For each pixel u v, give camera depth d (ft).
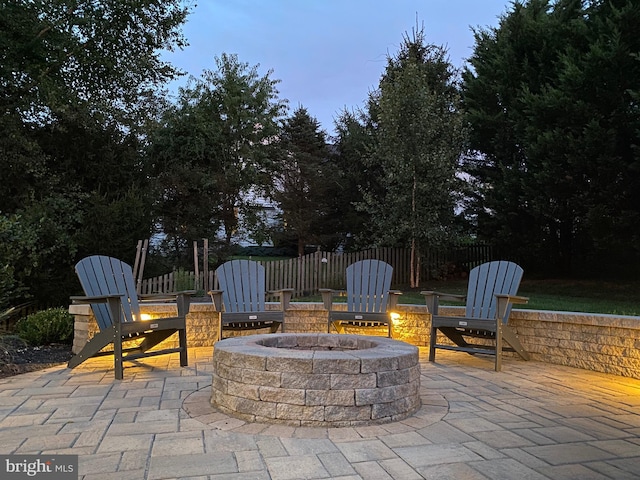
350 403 8.94
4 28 30.68
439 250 36.76
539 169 29.55
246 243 49.24
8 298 19.58
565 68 27.73
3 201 29.45
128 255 30.30
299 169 47.83
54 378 12.72
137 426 8.70
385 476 6.59
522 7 34.01
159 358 15.90
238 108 46.73
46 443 7.77
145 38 38.60
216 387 10.03
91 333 16.01
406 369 9.69
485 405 10.48
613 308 22.18
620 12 25.43
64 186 31.22
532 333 16.37
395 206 34.58
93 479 6.36
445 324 15.42
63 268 28.19
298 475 6.57
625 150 26.27
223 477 6.48
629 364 13.47
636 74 25.14
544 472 6.82
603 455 7.52
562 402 10.79
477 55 38.75
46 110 31.94
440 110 35.47
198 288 28.09
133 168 36.01
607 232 26.86
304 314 19.70
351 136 46.83
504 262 16.44
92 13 35.14
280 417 8.95
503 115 34.78
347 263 33.06
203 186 41.50
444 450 7.64
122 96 38.52
